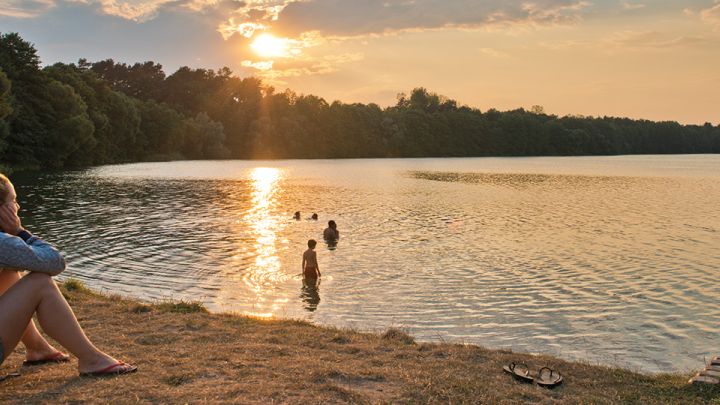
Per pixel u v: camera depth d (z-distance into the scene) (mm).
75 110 78188
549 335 11375
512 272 17328
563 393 6266
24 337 5969
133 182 54594
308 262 16078
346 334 9008
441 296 14367
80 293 11781
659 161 130750
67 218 29062
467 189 50406
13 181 53844
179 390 5410
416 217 31047
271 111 145750
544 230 26531
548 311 13102
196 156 124250
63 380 5520
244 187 50594
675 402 6141
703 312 13117
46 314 5383
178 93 147375
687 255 20484
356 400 5387
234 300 13836
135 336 8031
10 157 70562
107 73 151000
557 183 58562
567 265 18516
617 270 17766
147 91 147750
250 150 135500
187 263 18234
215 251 20406
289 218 30094
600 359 9992
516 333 11492
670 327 11969
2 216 5191
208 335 8195
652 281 16266
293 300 13906
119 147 101938
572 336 11328
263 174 70562
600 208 36125
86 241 22219
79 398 5062
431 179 63812
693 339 11195
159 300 13578
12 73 71250
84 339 5664
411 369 6707
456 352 7750
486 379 6523
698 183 58938
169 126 113062
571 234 25391
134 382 5527
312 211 33375
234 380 5852
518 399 5902
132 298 13703
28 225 26391
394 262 18750
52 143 75375
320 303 13633
